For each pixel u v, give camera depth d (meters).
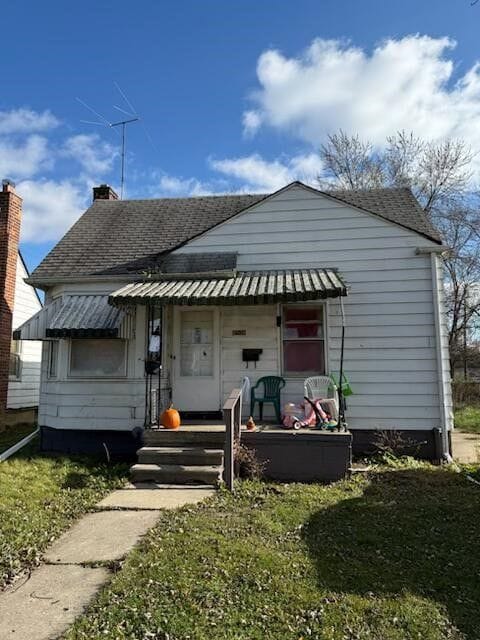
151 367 9.96
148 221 13.59
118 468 9.20
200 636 3.48
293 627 3.62
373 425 10.20
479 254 26.78
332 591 4.17
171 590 4.14
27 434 14.32
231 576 4.41
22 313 18.36
